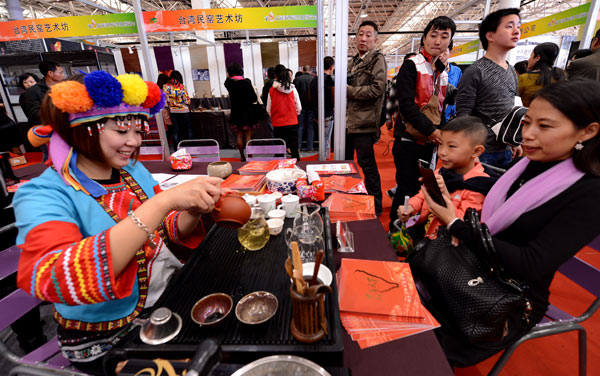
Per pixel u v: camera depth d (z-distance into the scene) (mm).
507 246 800
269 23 3096
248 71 6098
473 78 2006
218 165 1752
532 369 1347
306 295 527
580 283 1010
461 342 872
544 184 838
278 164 2029
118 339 794
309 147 5840
